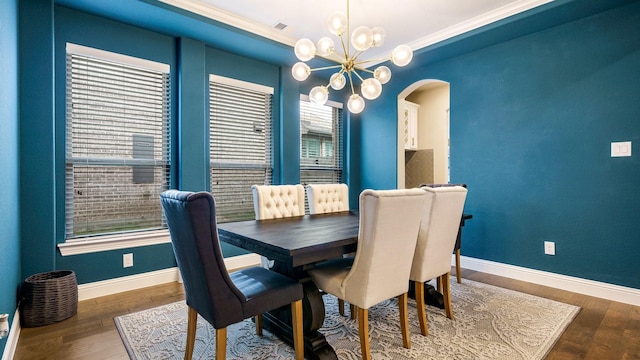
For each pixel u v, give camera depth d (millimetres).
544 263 3109
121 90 2988
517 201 3297
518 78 3283
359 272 1736
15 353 1875
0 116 1671
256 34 3332
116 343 1993
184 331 2150
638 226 2613
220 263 1459
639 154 2605
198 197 1379
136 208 3098
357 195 5039
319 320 1894
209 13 2961
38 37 2463
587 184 2867
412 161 5785
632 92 2641
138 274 3033
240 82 3773
